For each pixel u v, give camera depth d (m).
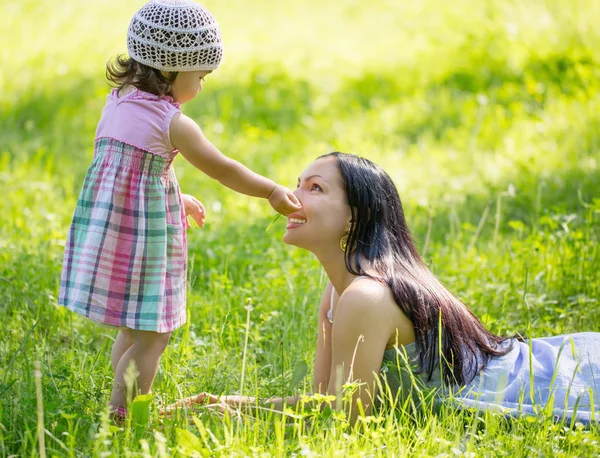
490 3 19.39
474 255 8.31
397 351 4.93
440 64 16.92
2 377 5.46
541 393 5.25
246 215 9.90
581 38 16.97
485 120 13.79
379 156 12.55
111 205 5.12
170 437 4.68
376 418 4.76
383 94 16.00
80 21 20.64
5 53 17.58
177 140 5.21
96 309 5.09
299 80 16.56
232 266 8.14
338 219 5.30
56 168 11.90
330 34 20.48
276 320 6.83
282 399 5.20
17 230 8.68
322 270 7.39
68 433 4.39
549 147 12.29
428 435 4.68
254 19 21.98
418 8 21.48
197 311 7.05
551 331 6.80
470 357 5.33
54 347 6.39
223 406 5.12
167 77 5.30
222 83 16.22
